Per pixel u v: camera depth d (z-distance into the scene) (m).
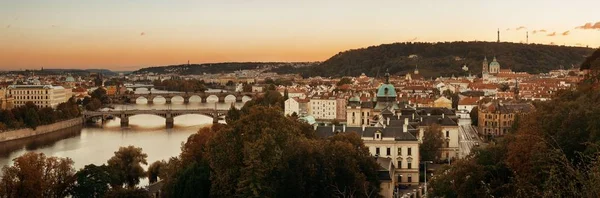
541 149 157.38
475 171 177.88
